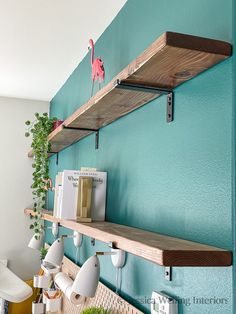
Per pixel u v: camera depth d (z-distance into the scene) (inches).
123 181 72.7
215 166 44.1
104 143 86.3
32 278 157.6
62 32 94.9
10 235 156.6
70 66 119.9
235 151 41.1
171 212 53.4
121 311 64.9
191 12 52.1
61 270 112.7
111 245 49.1
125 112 71.2
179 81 51.7
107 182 82.0
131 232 54.2
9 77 133.6
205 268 44.1
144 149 64.1
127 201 70.0
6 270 145.6
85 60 108.7
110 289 73.5
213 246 42.8
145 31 67.2
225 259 38.9
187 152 50.4
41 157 116.0
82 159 105.4
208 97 46.4
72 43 101.3
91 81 100.6
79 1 79.6
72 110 122.3
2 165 158.1
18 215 158.2
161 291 54.1
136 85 54.0
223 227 41.8
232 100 41.8
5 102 160.6
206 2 48.7
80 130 90.7
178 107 53.6
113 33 84.7
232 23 43.1
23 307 139.9
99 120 79.6
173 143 54.3
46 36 97.7
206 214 45.1
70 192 77.0
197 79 49.0
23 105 163.2
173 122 54.7
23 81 137.9
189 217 48.7
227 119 42.5
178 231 51.1
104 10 82.5
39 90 149.8
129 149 70.9
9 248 155.9
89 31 93.4
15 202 158.4
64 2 80.4
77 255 101.8
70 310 98.4
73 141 112.1
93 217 77.1
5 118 160.1
